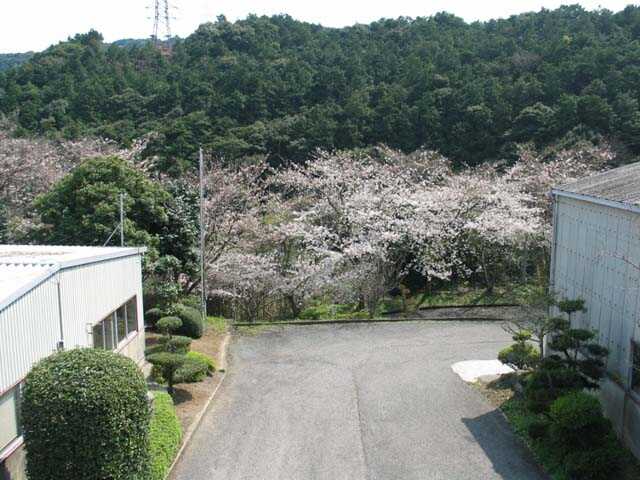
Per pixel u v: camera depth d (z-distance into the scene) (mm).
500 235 17547
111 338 9594
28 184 19688
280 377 11109
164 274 14406
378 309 17000
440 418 9062
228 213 17641
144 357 11273
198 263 14859
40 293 7020
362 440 8344
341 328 14609
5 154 20875
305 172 21453
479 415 9148
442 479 7215
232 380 10961
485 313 16281
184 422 8859
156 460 7051
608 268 8148
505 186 19625
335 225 18750
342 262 17031
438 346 12945
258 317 17203
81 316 8266
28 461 5863
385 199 18797
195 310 13703
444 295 18484
